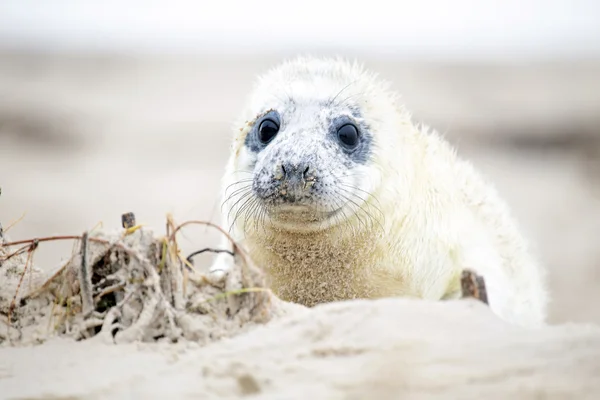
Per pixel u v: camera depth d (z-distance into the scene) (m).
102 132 49.31
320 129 10.33
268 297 7.12
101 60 93.06
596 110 60.03
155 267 7.20
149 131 50.19
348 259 10.27
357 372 5.47
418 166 10.89
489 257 10.48
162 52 115.69
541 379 5.27
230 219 10.75
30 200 31.08
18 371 6.17
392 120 10.91
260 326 6.86
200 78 79.31
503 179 39.00
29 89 65.94
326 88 10.74
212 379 5.58
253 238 10.37
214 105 62.53
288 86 10.84
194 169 39.12
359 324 6.24
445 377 5.32
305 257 10.25
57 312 7.27
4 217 27.80
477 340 5.89
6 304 7.52
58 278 7.54
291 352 5.93
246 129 10.94
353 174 10.12
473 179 12.09
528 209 33.28
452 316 6.39
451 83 76.06
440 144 12.08
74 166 39.16
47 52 101.75
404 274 10.34
